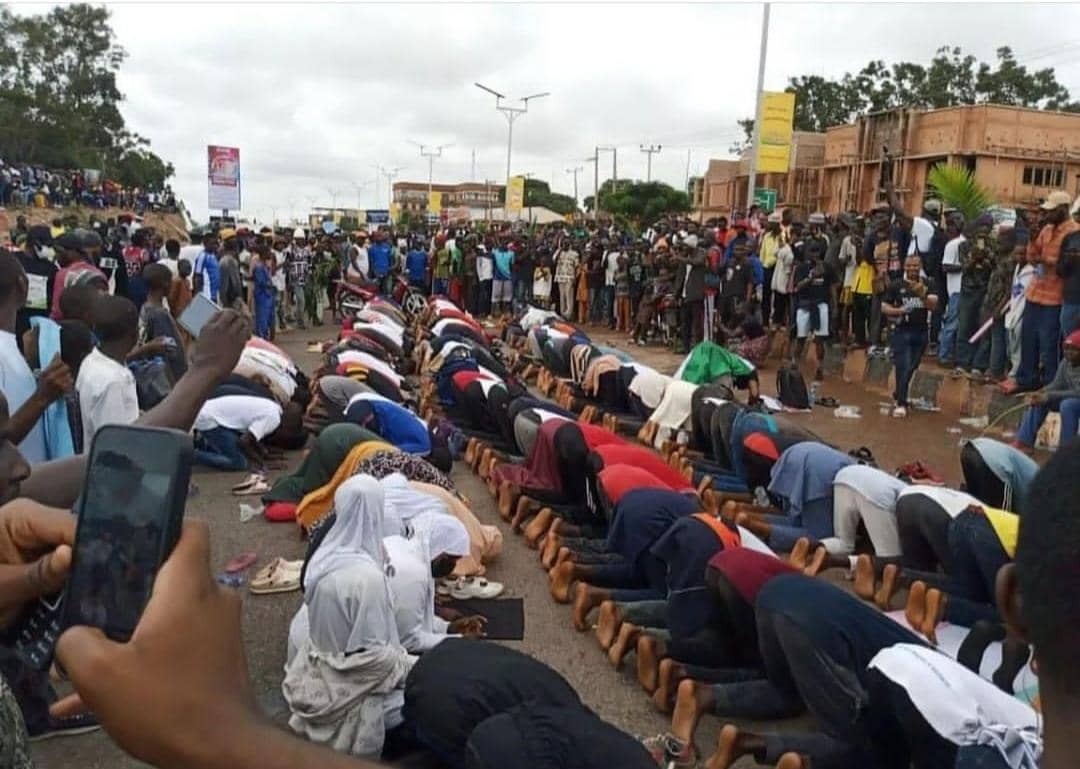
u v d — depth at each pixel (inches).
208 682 27.5
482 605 204.4
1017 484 221.1
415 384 454.0
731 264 556.1
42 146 2436.0
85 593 32.4
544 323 567.2
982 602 190.9
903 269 458.9
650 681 166.7
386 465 231.8
